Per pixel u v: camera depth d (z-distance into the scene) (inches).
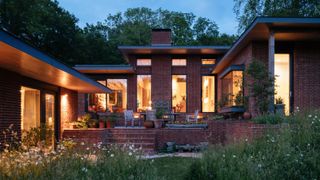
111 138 488.1
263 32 455.8
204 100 758.5
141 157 247.3
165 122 566.9
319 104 492.4
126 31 1610.5
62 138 457.4
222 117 577.6
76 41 1240.8
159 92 749.3
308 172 220.7
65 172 199.8
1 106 303.6
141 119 677.3
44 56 272.7
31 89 387.5
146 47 708.0
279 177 215.6
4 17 1041.5
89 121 561.3
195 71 758.5
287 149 247.3
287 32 434.0
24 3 1064.2
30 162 209.6
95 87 508.7
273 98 420.5
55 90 461.4
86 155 238.5
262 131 311.6
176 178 245.8
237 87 546.0
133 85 757.3
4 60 267.4
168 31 776.3
